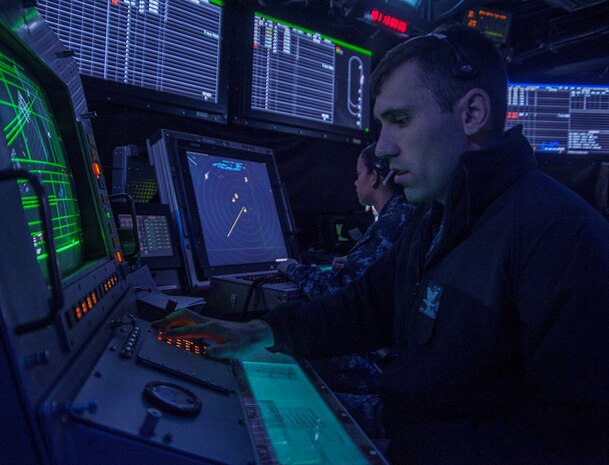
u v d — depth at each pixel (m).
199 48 2.45
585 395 0.63
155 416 0.54
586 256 0.68
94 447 0.47
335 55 3.10
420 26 3.12
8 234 0.49
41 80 0.98
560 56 3.97
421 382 0.84
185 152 2.10
